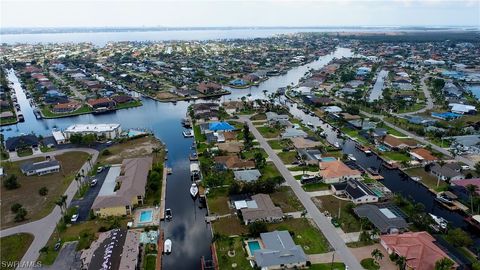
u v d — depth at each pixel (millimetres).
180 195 126312
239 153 156875
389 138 170875
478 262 84688
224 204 117688
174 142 179250
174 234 104188
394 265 87000
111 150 165250
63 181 133750
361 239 96875
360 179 134500
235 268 86812
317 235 99688
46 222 106812
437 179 135875
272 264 85000
